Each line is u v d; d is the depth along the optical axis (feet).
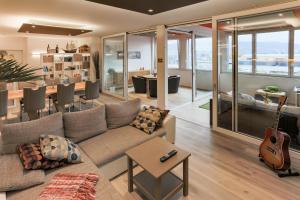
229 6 11.74
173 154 7.62
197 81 30.25
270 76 13.07
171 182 7.84
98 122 10.03
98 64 29.19
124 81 24.39
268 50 12.78
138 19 15.51
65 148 7.33
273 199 7.58
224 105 13.88
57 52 26.71
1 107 12.89
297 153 10.24
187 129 14.80
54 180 6.22
